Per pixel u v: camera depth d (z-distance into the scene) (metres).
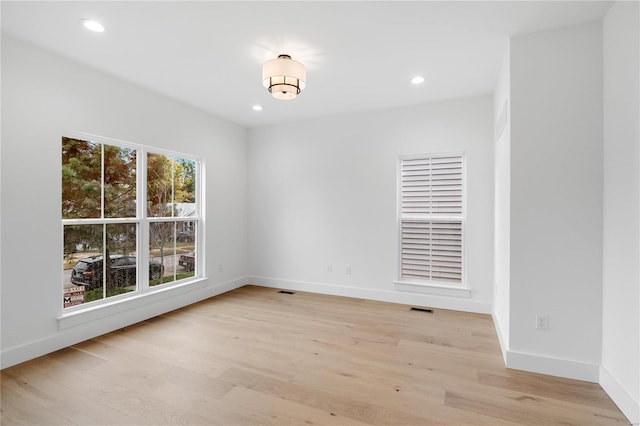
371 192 4.32
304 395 2.08
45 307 2.68
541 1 2.02
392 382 2.24
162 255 3.82
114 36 2.46
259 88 3.51
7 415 1.86
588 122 2.23
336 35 2.45
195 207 4.31
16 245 2.50
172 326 3.32
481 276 3.74
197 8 2.10
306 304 4.10
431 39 2.50
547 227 2.35
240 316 3.64
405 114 4.11
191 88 3.51
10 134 2.46
